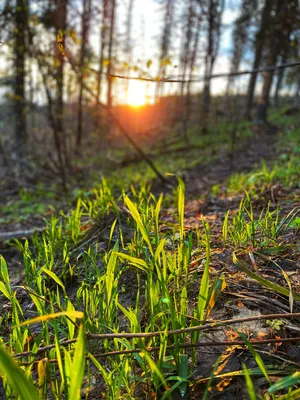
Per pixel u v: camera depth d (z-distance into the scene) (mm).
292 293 1531
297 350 1309
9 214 5824
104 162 12828
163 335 1246
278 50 13539
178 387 1246
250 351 1214
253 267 1882
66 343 1255
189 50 20172
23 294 2191
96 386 1353
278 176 4508
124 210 2861
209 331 1470
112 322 1543
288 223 2332
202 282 1296
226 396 1171
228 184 5539
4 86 9102
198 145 14742
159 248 1470
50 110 6734
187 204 4184
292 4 8867
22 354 1221
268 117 20938
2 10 5574
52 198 6996
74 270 2301
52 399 1289
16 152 9977
